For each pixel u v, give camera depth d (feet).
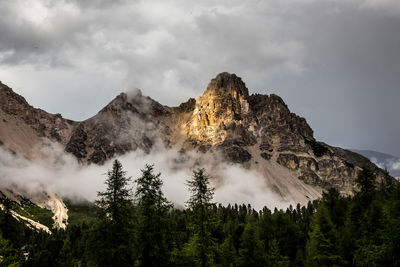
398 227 110.22
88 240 122.93
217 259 141.28
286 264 184.03
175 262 130.11
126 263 122.01
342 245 161.07
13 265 113.29
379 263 112.06
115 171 127.13
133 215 124.57
